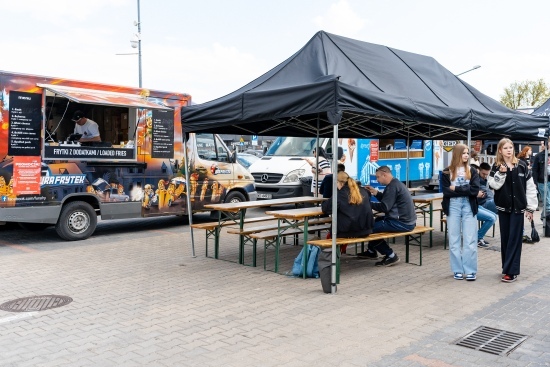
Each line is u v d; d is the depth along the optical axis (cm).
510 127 910
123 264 826
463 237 719
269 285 697
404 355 455
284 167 1477
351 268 795
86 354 463
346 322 543
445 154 2064
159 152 1114
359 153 1555
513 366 433
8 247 956
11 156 909
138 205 1082
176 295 650
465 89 938
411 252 920
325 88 620
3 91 896
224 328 528
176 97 1140
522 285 691
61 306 607
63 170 973
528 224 1234
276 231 834
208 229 865
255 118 709
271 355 457
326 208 720
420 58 931
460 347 474
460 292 658
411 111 697
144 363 443
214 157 1245
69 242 1010
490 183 707
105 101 949
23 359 453
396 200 792
